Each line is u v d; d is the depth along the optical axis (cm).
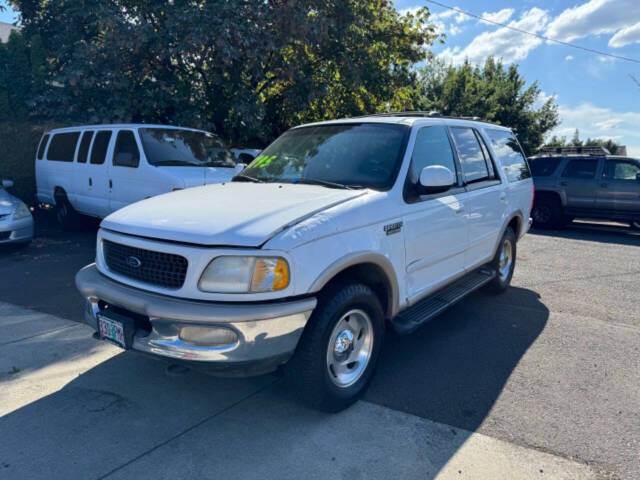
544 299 583
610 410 326
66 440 282
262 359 267
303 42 1134
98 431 291
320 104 1370
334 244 294
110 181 798
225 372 269
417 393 346
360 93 1373
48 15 1311
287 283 270
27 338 428
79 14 1087
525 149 2959
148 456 269
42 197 1000
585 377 375
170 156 763
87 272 338
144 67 1148
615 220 1146
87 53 1042
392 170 365
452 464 266
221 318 259
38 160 1002
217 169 767
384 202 340
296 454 272
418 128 402
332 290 299
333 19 1182
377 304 328
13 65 1173
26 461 263
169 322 271
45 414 309
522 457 274
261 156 449
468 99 2777
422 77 3153
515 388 355
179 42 1013
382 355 412
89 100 1111
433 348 428
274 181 395
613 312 537
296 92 1206
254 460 267
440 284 422
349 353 326
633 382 368
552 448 282
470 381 365
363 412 318
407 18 1387
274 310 264
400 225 349
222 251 267
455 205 426
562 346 436
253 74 1119
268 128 1297
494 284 564
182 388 344
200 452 273
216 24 983
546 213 1233
